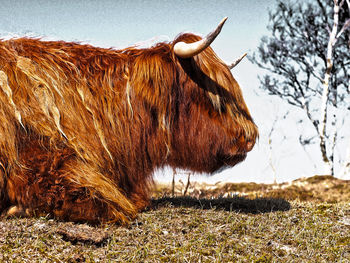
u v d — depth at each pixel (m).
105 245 3.15
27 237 3.03
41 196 3.39
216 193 9.87
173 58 3.83
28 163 3.42
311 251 3.30
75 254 2.88
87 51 4.01
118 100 3.79
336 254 3.28
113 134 3.75
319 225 3.89
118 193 3.62
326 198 9.34
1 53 3.73
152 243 3.20
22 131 3.46
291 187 10.47
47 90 3.59
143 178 3.96
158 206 4.13
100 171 3.65
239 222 3.75
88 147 3.59
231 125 3.89
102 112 3.74
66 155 3.48
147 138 3.87
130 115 3.78
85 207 3.43
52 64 3.78
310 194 9.80
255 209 4.40
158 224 3.54
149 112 3.82
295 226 3.85
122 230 3.39
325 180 10.80
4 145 3.39
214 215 3.88
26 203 3.41
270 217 4.04
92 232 3.20
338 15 17.64
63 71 3.77
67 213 3.42
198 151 3.94
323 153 17.12
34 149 3.46
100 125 3.70
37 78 3.62
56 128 3.52
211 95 3.83
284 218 4.05
